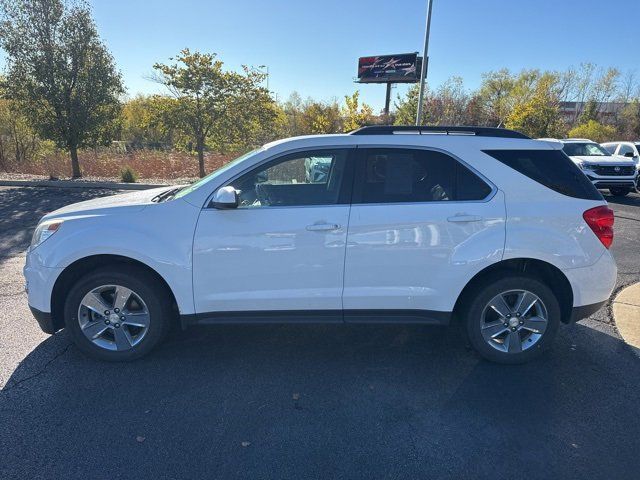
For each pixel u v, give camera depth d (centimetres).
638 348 403
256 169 359
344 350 399
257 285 356
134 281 356
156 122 1617
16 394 324
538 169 358
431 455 267
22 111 1492
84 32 1438
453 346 408
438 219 347
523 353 369
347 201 354
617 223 1000
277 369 365
